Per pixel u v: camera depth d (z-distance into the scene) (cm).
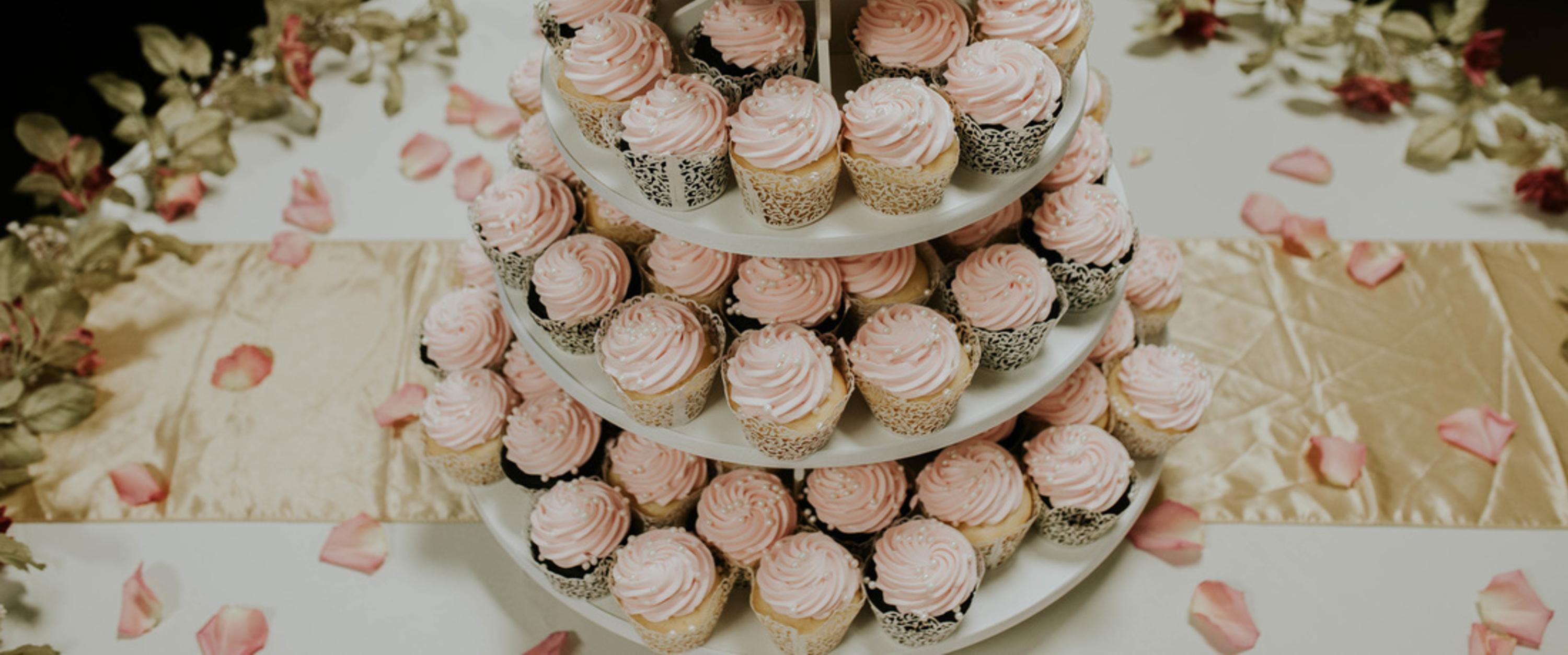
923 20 146
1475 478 183
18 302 206
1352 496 182
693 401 146
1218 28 264
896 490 158
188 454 196
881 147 128
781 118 130
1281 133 241
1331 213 224
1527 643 164
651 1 155
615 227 168
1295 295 211
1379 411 193
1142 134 243
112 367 209
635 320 146
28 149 213
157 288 222
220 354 212
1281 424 193
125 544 185
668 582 148
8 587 179
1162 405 165
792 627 146
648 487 161
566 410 167
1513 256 213
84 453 197
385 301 219
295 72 245
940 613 147
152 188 232
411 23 263
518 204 164
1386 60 246
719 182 139
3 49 269
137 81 281
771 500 156
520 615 174
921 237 136
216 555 183
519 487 174
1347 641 166
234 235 231
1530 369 196
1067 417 168
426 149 242
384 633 173
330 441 198
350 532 183
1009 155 137
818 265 151
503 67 264
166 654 172
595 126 144
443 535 185
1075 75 151
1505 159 226
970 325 148
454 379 175
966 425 148
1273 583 173
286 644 172
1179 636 167
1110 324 165
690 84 138
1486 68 231
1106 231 156
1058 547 166
